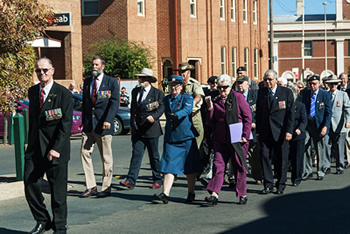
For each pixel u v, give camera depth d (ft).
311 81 42.29
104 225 27.37
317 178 42.27
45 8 37.06
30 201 24.89
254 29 167.43
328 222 27.66
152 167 38.14
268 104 35.76
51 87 24.75
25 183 24.82
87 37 124.47
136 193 36.22
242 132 32.09
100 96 34.27
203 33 138.21
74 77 104.47
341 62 249.14
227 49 150.41
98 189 37.58
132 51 112.88
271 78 35.58
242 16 158.71
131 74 111.45
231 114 31.71
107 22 122.83
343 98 45.62
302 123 39.09
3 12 35.19
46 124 24.63
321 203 32.50
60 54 104.63
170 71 131.34
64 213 24.84
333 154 52.29
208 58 140.56
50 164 24.54
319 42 249.96
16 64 36.47
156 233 25.71
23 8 35.58
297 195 35.24
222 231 25.94
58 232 24.73
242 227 26.68
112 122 34.37
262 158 35.96
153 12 127.44
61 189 24.73
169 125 32.19
